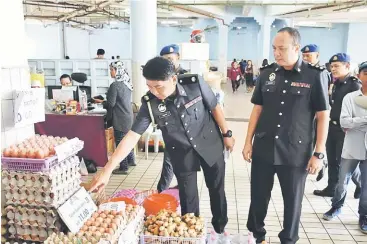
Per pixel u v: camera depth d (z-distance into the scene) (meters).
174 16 15.95
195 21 17.75
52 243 1.73
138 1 5.73
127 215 2.08
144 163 5.13
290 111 2.29
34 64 7.47
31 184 1.84
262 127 2.41
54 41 15.57
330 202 3.74
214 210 2.55
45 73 7.45
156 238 2.03
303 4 9.90
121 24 19.69
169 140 2.25
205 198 3.82
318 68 2.26
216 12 13.87
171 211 2.31
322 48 19.61
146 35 5.82
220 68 17.17
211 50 20.84
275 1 10.96
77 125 4.64
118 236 1.88
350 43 18.28
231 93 14.42
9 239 1.93
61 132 4.67
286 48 2.16
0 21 2.00
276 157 2.34
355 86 3.36
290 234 2.43
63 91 5.26
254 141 2.48
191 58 6.34
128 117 4.58
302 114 2.29
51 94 6.00
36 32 14.23
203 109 2.26
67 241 1.75
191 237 2.01
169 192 3.10
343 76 3.44
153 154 5.58
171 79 2.00
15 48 2.14
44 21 13.80
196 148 2.25
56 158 1.89
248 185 4.27
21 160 1.81
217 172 2.40
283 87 2.30
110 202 2.24
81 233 1.82
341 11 10.98
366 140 2.97
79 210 1.98
